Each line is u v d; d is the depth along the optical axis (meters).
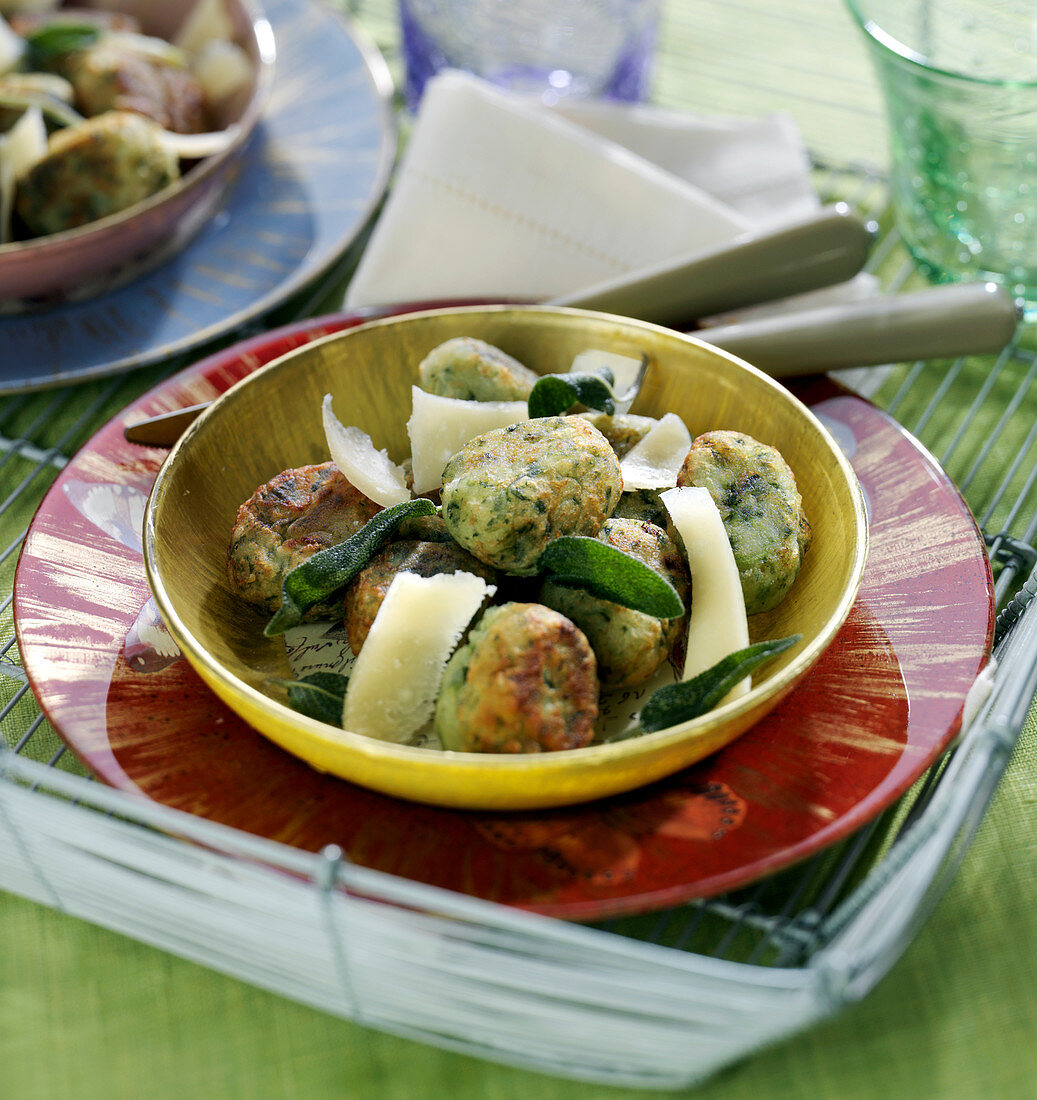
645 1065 0.44
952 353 0.60
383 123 0.77
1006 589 0.58
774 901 0.49
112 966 0.49
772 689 0.45
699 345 0.56
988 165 0.66
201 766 0.48
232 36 0.77
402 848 0.46
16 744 0.54
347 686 0.48
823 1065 0.47
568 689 0.46
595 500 0.49
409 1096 0.46
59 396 0.67
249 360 0.61
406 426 0.58
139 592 0.53
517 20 0.78
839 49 0.91
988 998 0.48
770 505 0.51
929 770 0.50
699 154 0.75
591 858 0.45
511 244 0.68
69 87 0.74
